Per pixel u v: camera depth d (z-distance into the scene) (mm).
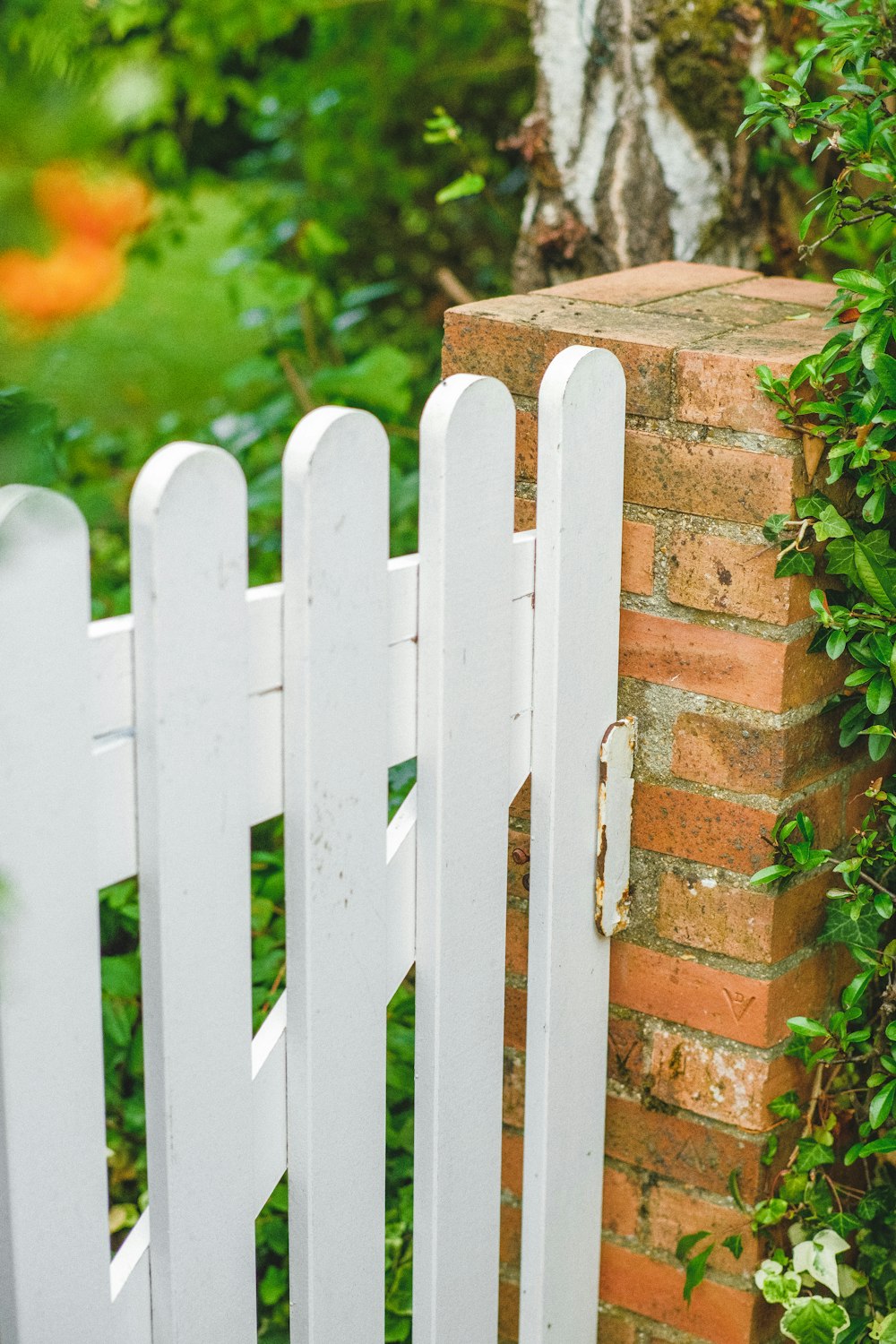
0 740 938
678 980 1585
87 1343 1081
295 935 1207
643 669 1520
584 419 1354
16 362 771
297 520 1104
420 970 1360
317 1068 1235
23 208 737
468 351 1561
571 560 1386
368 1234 1337
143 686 1022
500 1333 1840
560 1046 1524
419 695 1287
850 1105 1671
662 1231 1677
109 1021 1951
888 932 1691
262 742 1147
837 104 1444
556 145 2234
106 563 3184
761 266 2299
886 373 1342
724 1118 1594
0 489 938
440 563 1240
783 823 1486
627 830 1544
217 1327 1197
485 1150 1473
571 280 2289
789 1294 1564
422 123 4426
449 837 1326
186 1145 1128
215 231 5398
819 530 1364
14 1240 1012
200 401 4699
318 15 4238
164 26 3951
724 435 1400
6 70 906
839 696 1513
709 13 2117
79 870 1009
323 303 3367
